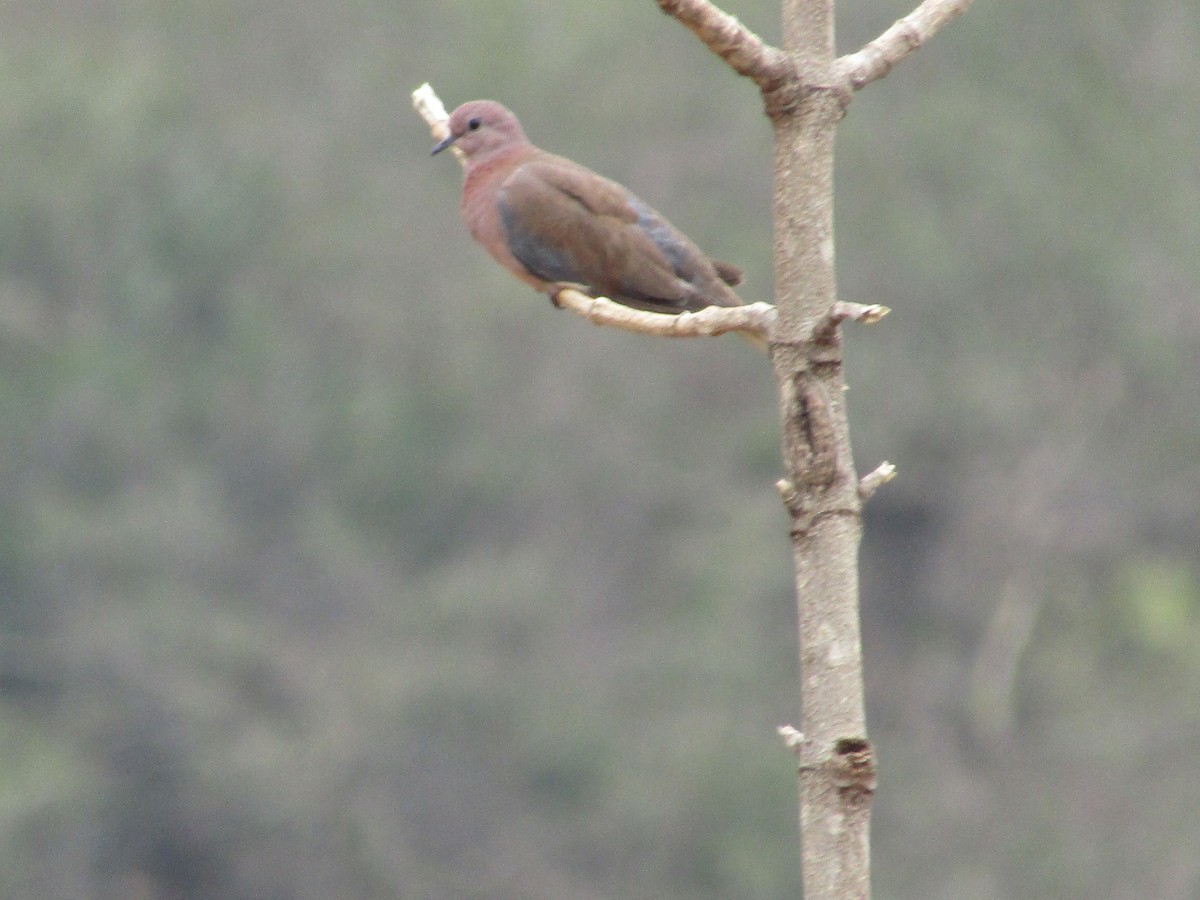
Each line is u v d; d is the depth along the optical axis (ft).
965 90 91.81
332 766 72.43
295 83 96.53
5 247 90.33
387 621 81.97
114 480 87.30
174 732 72.84
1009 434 91.50
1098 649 90.48
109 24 97.71
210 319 92.12
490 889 71.51
